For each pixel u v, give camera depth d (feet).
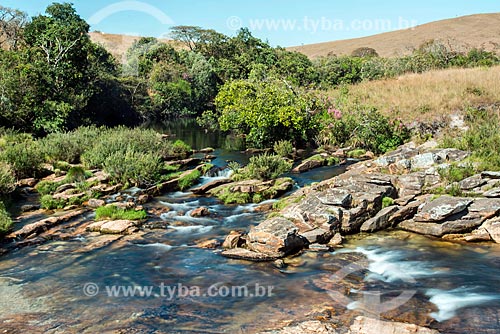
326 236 39.65
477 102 77.36
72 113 119.96
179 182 61.11
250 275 32.63
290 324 24.90
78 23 148.25
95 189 55.26
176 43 244.22
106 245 39.29
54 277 32.48
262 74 144.56
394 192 47.73
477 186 44.39
